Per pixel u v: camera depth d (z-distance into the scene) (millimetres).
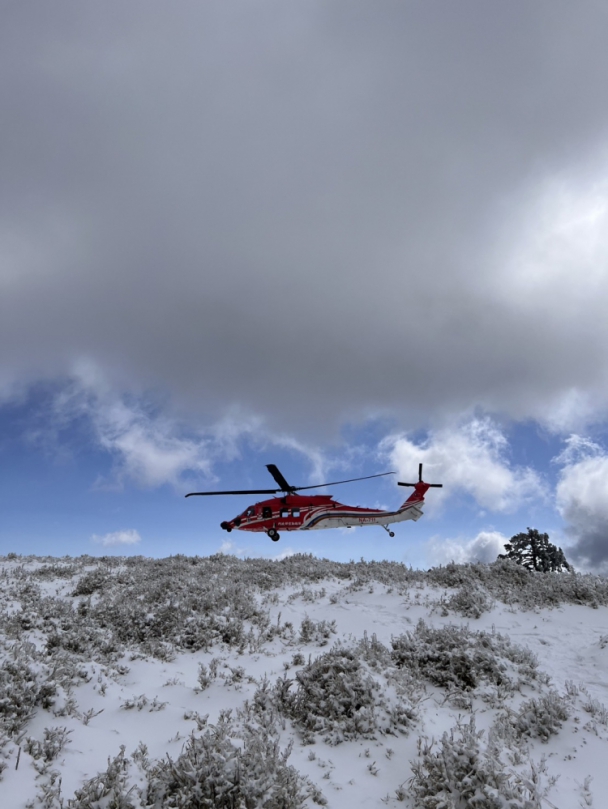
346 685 8398
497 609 15734
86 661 9844
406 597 17125
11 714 6820
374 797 6219
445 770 6207
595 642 13242
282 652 11883
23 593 16125
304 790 6133
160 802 5605
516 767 7082
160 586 16453
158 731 7457
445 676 10031
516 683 9875
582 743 7988
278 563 23109
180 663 10883
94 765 6309
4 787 5441
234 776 5691
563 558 31688
